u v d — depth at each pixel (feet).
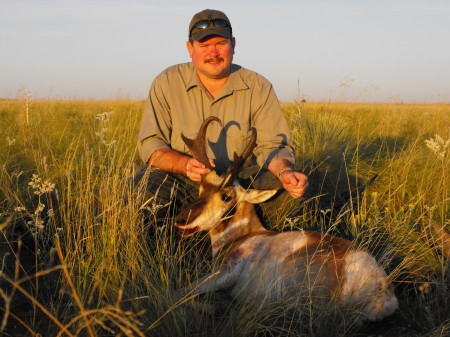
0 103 22.98
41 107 21.61
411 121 20.24
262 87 8.42
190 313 5.53
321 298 5.79
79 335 4.87
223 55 7.87
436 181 9.52
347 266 5.82
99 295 5.40
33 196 8.22
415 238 7.39
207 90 8.29
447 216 8.41
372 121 20.53
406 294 6.55
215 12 7.91
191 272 6.75
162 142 8.19
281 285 6.00
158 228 6.71
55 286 6.29
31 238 7.59
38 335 5.01
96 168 9.37
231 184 6.98
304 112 14.57
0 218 7.14
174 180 7.69
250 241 6.68
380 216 8.34
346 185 10.04
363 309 5.70
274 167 7.63
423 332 5.74
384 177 10.05
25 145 11.10
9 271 6.33
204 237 7.31
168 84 8.36
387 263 6.46
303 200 8.55
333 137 12.12
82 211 6.92
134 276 5.78
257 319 5.42
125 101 25.11
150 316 5.35
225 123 8.27
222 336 5.22
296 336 5.43
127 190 7.01
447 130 15.19
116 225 6.31
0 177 8.31
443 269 6.61
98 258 5.97
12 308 5.83
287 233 6.55
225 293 6.55
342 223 8.30
